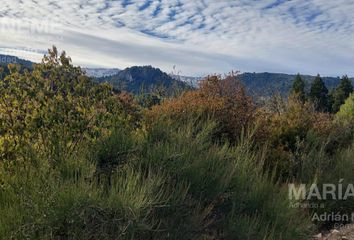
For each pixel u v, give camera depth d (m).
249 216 4.61
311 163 7.72
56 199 3.22
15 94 4.53
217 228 4.32
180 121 7.12
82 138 4.70
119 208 3.38
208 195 4.62
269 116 9.78
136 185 3.81
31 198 3.35
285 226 4.70
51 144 4.38
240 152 5.98
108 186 3.91
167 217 3.91
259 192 5.00
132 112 5.84
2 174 3.97
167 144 5.03
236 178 5.00
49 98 4.64
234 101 8.91
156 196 3.69
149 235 3.62
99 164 4.46
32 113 4.51
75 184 3.43
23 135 4.40
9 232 3.10
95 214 3.30
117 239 3.23
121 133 4.95
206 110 7.79
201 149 5.48
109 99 5.30
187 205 4.15
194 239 3.94
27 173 3.82
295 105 11.19
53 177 3.72
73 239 3.15
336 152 9.25
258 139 7.84
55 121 4.54
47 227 3.14
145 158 4.64
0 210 3.33
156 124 5.83
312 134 9.11
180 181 4.48
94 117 4.96
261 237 4.30
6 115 4.47
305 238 4.98
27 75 4.71
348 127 11.27
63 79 4.91
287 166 7.36
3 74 4.64
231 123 7.77
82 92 5.04
